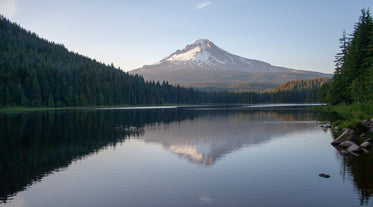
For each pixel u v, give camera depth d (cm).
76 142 3353
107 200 1533
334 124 4497
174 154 2666
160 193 1622
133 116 7756
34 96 11838
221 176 1930
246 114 8356
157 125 5328
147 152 2769
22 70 12525
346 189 1616
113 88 16150
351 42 7700
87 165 2272
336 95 8956
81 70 16050
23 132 4234
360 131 3700
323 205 1409
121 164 2300
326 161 2250
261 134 3906
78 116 7594
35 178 1934
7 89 10950
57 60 18688
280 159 2377
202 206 1424
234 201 1481
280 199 1495
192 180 1853
